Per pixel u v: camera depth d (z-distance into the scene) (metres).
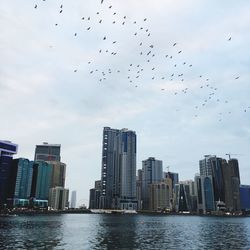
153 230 147.62
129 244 86.69
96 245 83.31
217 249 78.38
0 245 79.31
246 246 85.00
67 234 116.44
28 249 72.75
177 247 81.56
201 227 183.00
